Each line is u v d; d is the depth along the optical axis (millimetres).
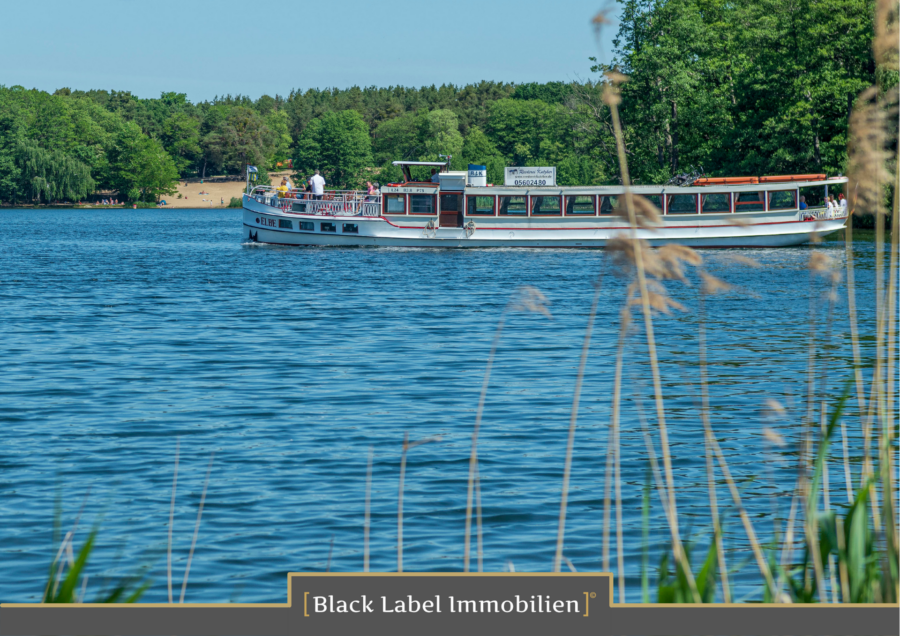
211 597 11539
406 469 17375
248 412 22734
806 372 26609
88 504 15367
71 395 24938
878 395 6773
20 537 13750
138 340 35312
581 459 17859
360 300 48875
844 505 13945
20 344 34219
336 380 27094
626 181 5719
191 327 38969
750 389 24453
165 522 14430
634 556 12695
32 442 19609
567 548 13062
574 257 74500
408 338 35625
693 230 74625
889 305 6566
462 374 27906
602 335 35719
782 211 74375
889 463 6801
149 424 21391
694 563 12117
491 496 15570
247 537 13703
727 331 35875
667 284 52969
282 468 17547
